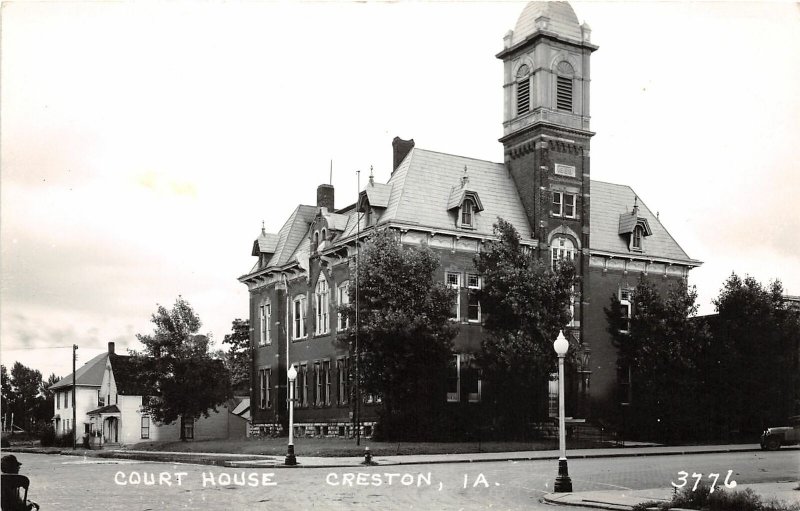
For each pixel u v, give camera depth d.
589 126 54.94
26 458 50.84
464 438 46.09
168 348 58.94
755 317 50.31
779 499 18.97
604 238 56.78
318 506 19.20
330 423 53.84
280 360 61.91
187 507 19.38
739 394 50.56
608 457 37.41
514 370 44.88
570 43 54.53
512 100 55.75
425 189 51.00
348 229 53.91
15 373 99.00
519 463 33.28
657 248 58.84
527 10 55.25
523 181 54.31
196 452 46.06
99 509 19.28
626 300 56.75
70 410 86.25
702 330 50.94
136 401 76.50
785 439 41.91
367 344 43.66
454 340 49.03
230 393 62.00
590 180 59.62
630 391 55.00
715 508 18.08
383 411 45.97
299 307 60.06
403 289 43.47
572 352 46.97
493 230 48.31
